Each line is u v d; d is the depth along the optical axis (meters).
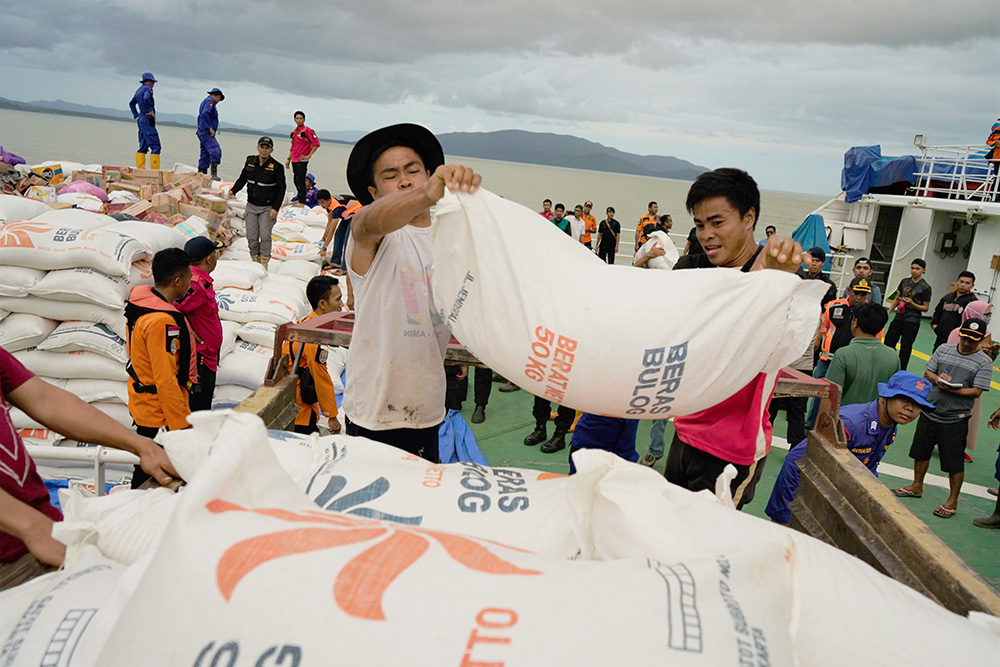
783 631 0.90
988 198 13.00
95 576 1.15
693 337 1.46
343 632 0.79
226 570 0.84
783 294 1.48
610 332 1.45
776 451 5.73
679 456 2.24
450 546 0.95
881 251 15.18
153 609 0.83
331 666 0.76
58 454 2.90
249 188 8.80
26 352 4.16
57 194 7.77
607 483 1.24
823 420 2.09
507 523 1.35
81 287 4.08
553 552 1.29
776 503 3.23
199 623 0.81
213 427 1.21
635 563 0.95
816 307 1.55
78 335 4.12
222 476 0.98
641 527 1.16
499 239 1.52
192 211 8.17
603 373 1.48
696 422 2.08
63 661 0.97
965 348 4.69
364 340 2.05
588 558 1.21
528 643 0.78
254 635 0.79
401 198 1.59
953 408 4.74
